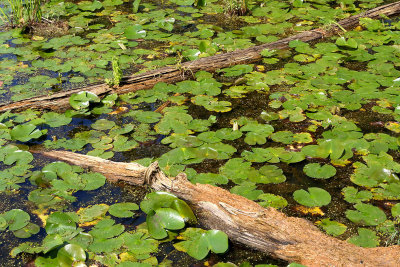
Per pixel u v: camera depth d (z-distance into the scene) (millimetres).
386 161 3430
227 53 5059
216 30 5832
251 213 2807
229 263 2584
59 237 2678
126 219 2975
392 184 3195
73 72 4887
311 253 2594
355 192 3154
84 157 3488
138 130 3904
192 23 6086
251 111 4180
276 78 4691
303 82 4602
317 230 2760
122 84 4520
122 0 6918
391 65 4887
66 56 5172
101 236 2787
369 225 2885
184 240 2773
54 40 5555
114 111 4215
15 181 3299
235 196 2990
